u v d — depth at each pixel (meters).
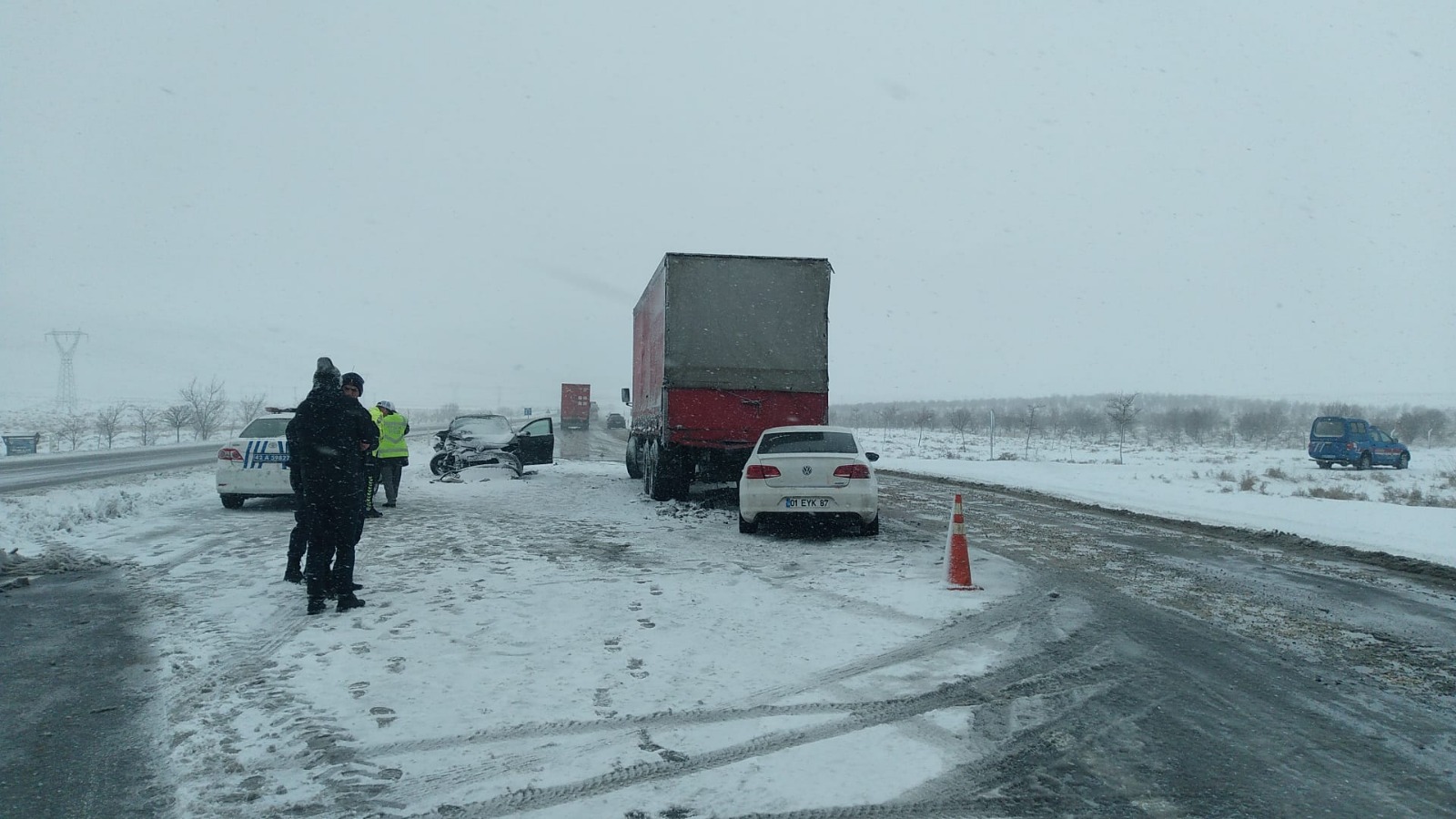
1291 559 11.03
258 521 13.29
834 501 11.67
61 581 8.67
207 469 24.44
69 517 12.74
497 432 22.81
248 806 3.80
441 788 3.98
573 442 46.53
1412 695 5.53
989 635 6.86
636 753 4.40
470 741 4.54
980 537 12.56
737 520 14.10
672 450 15.74
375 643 6.35
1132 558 10.90
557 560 10.01
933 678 5.72
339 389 7.40
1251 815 3.81
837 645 6.48
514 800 3.87
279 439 14.66
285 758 4.31
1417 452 51.62
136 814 3.74
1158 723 4.96
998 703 5.25
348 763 4.25
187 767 4.20
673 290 14.67
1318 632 7.16
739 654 6.18
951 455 41.22
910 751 4.48
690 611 7.48
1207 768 4.33
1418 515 15.99
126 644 6.36
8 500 14.45
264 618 7.12
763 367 14.77
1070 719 5.01
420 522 13.24
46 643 6.39
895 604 7.90
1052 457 41.94
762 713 5.02
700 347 14.71
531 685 5.43
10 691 5.33
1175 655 6.39
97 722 4.81
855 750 4.48
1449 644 6.81
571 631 6.75
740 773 4.18
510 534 12.05
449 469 21.69
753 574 9.26
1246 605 8.19
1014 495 19.59
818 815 3.75
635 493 18.27
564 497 17.42
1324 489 23.33
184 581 8.66
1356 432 34.53
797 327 14.83
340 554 7.39
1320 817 3.81
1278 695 5.50
